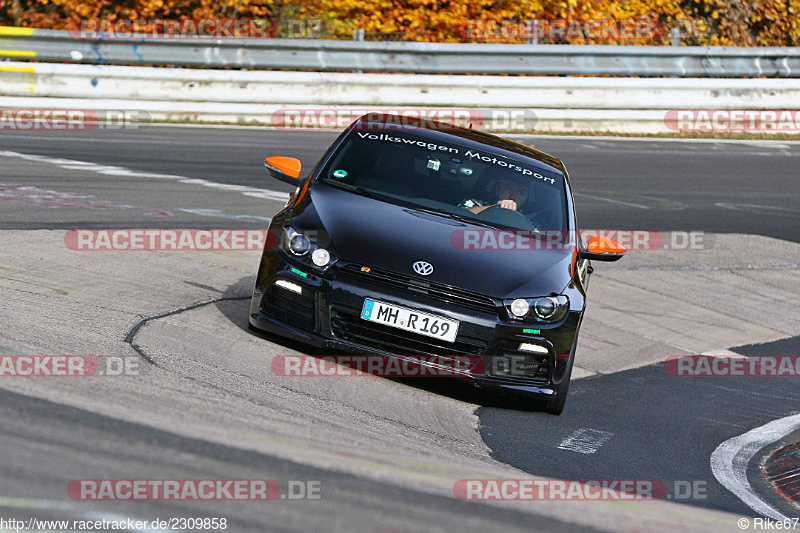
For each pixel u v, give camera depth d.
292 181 23.05
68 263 24.03
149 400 13.76
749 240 41.50
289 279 19.56
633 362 26.11
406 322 18.92
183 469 10.67
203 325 20.69
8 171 35.91
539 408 20.62
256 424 13.66
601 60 61.91
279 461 11.60
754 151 60.12
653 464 18.17
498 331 19.16
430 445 16.00
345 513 10.05
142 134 46.94
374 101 55.91
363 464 12.37
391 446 14.68
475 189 22.67
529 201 22.81
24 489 9.45
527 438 18.47
